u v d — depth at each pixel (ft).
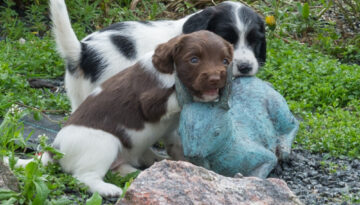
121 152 21.15
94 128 20.47
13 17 41.98
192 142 19.21
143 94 20.38
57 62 34.27
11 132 22.57
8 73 31.22
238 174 18.10
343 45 39.96
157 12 42.45
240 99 21.88
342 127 26.43
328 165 23.70
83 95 26.76
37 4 42.04
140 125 20.76
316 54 37.70
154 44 27.04
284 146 22.25
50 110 29.30
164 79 19.99
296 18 43.04
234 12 26.78
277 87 32.48
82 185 19.95
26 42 36.83
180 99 19.67
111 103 20.72
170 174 16.52
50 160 20.98
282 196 16.92
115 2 44.14
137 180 16.24
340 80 32.78
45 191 17.43
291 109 29.94
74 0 41.91
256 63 25.58
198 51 18.85
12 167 19.27
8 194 17.25
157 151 25.93
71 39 26.07
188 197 15.92
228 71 18.75
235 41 26.45
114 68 26.35
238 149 20.18
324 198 20.38
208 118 19.17
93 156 20.16
